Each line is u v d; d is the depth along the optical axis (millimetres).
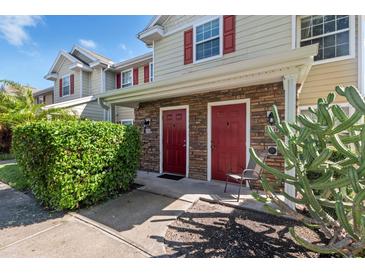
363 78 4527
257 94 4543
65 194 3225
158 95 5246
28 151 3729
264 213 3207
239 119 4824
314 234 2570
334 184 1942
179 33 6984
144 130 6711
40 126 3334
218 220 3002
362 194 1637
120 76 12047
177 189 4438
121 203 3678
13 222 2971
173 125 6062
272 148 4309
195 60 6559
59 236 2572
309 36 5133
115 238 2527
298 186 2283
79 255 2189
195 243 2406
